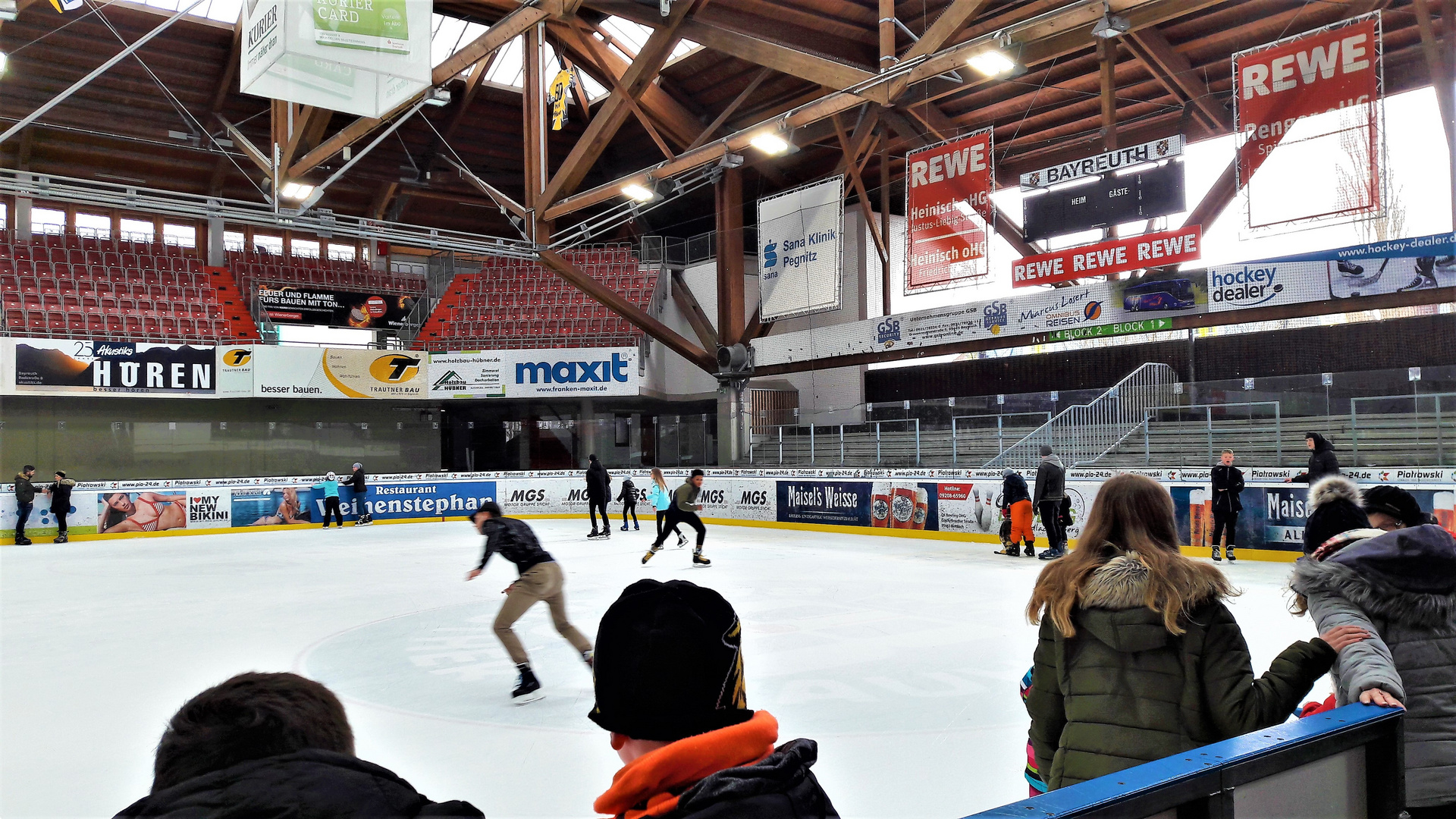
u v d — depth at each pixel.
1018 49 15.79
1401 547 2.26
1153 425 17.55
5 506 20.12
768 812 1.08
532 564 6.43
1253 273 18.30
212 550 17.91
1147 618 2.07
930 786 4.41
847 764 4.75
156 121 30.08
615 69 23.72
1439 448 14.18
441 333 30.64
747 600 10.45
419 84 12.32
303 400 27.97
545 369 27.50
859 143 22.05
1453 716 2.18
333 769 1.11
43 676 7.25
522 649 6.36
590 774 4.75
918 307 29.81
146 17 26.31
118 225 32.31
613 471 26.12
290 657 7.80
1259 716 1.99
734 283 26.17
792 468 23.23
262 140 31.97
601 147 23.94
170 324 27.61
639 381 27.81
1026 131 26.67
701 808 1.06
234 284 30.28
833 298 21.97
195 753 1.16
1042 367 26.34
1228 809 1.52
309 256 33.53
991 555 15.30
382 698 6.37
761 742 1.21
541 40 24.89
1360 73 14.79
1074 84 23.75
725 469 23.50
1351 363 21.22
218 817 1.02
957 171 19.50
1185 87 21.73
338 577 13.24
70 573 14.26
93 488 21.06
